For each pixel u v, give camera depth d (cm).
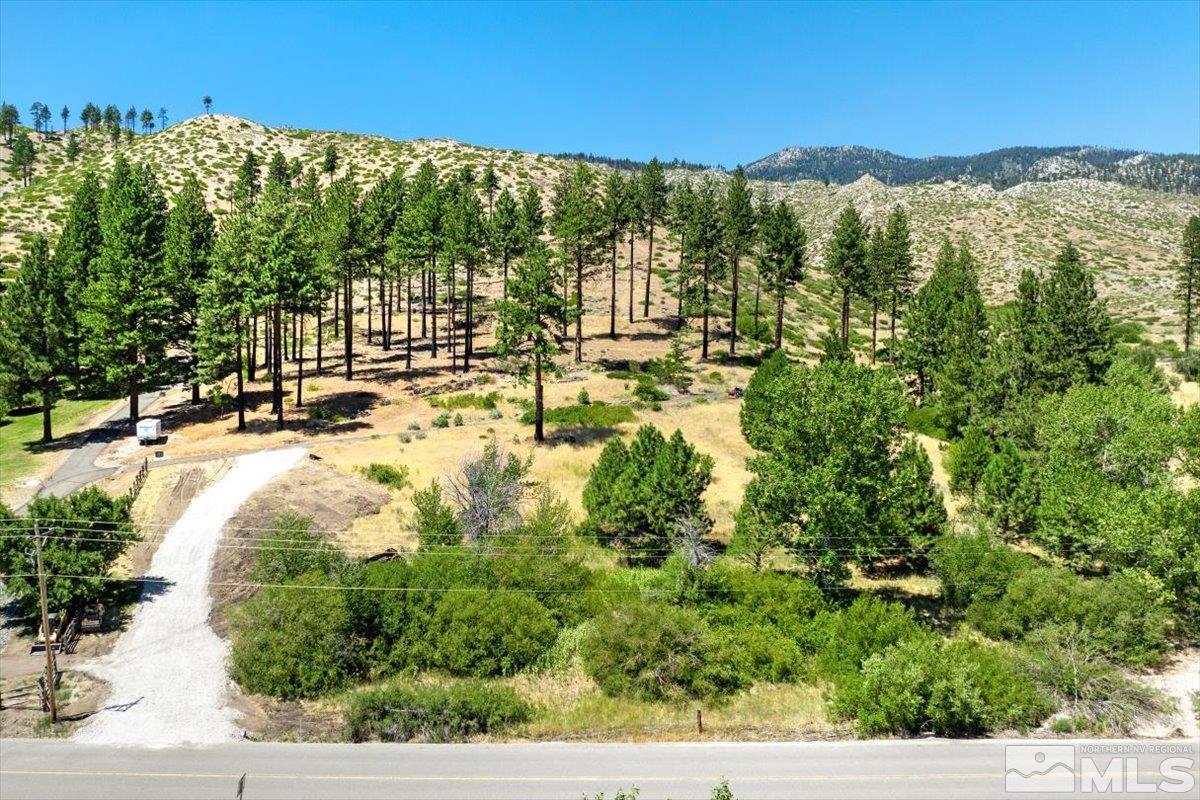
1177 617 3747
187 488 4603
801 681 3341
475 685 3150
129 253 6219
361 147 17088
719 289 10994
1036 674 3173
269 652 3111
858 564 4416
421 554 3744
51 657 2819
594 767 2645
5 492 4569
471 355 8044
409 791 2452
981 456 4997
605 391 6931
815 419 3684
